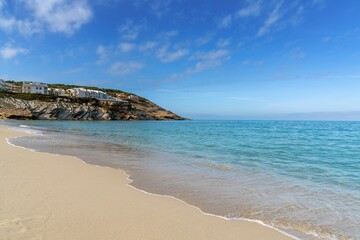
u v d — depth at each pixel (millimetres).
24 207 5453
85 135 30297
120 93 165250
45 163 10828
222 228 5102
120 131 40594
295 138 29469
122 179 8797
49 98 99688
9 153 13008
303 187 8484
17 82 145250
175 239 4484
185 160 13562
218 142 23984
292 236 4898
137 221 5172
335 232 5121
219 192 7688
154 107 153375
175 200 6758
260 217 5789
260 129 51750
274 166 12336
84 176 8852
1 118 81812
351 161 14047
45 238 4141
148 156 14656
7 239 4000
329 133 40125
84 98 108562
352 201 7051
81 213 5363
